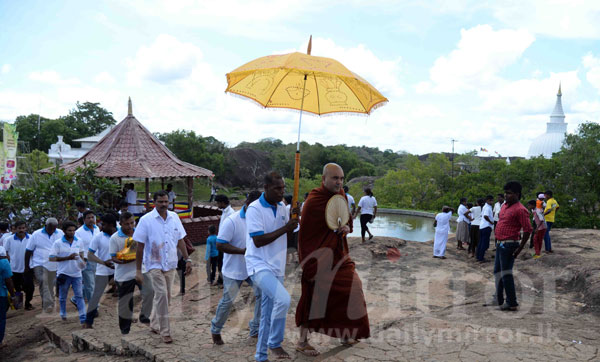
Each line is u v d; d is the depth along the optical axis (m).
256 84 5.23
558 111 93.50
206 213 18.58
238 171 60.38
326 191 4.31
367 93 4.79
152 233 5.36
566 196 35.06
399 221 29.03
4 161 16.53
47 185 11.20
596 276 7.07
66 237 6.62
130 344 5.12
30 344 6.47
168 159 15.13
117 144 14.77
